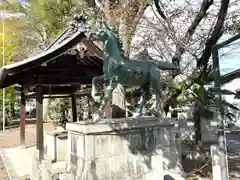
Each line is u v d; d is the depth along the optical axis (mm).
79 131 5328
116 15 8383
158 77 6348
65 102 13625
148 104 6723
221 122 5293
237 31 9031
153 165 5199
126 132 5578
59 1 12008
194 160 8195
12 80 9375
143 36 9820
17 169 7992
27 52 19594
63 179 5629
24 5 16578
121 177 5359
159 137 6141
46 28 16578
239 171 7293
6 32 20891
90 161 5086
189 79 8641
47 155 8617
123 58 5754
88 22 7191
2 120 21438
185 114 12180
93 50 7543
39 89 8195
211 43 8391
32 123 23422
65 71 8477
